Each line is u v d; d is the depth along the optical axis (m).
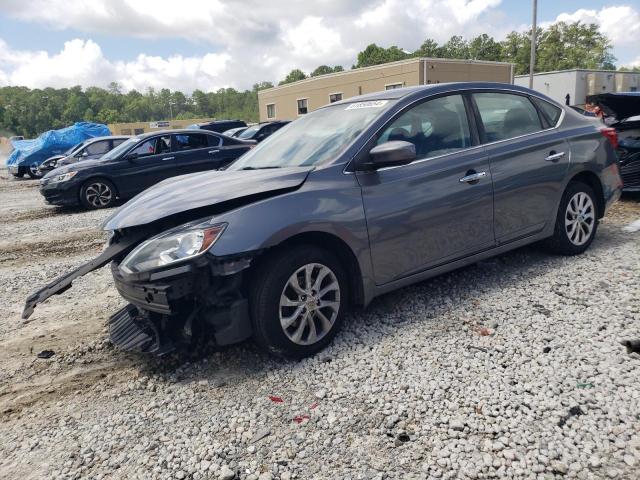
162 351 3.21
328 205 3.38
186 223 3.22
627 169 7.08
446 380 3.03
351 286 3.66
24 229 9.16
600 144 5.09
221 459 2.51
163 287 3.01
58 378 3.47
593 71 38.44
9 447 2.75
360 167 3.60
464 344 3.44
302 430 2.69
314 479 2.33
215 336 3.19
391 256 3.69
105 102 160.62
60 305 4.86
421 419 2.69
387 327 3.79
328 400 2.93
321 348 3.49
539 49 77.00
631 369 2.97
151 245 3.17
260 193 3.29
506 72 36.06
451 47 87.56
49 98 143.25
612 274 4.46
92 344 3.95
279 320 3.26
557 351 3.24
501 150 4.31
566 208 4.87
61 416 3.01
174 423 2.84
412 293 4.41
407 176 3.75
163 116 181.00
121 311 3.95
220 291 3.15
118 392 3.23
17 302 5.10
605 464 2.27
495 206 4.24
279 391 3.07
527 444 2.43
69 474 2.49
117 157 11.13
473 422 2.62
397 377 3.10
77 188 10.83
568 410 2.65
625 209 6.95
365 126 3.77
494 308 3.97
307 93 42.06
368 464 2.39
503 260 5.07
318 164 3.61
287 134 4.45
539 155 4.55
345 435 2.62
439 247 3.95
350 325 3.87
